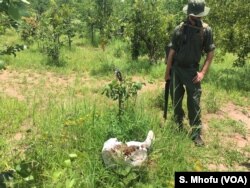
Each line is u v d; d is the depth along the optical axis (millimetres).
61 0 20281
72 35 15281
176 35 5004
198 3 4805
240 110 7184
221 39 9812
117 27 14461
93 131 4520
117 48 15094
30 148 4137
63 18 14227
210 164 4539
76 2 20297
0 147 4504
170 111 6145
